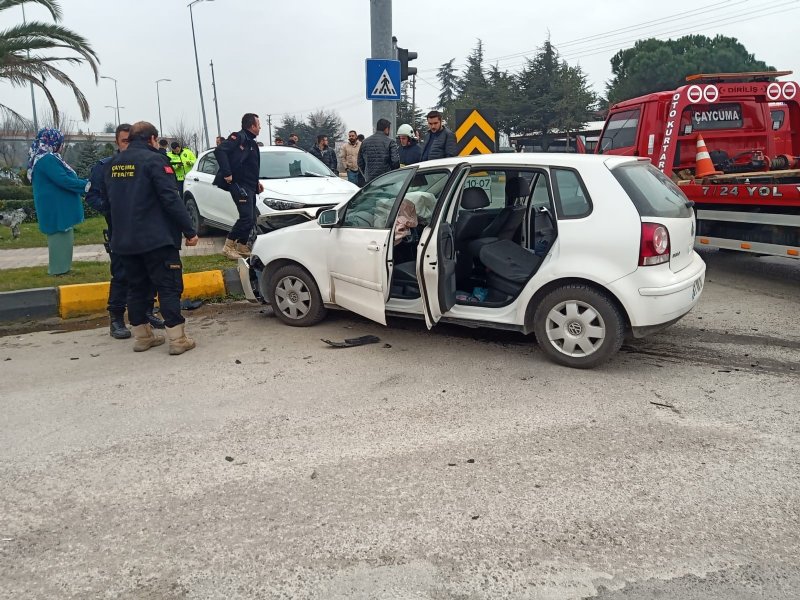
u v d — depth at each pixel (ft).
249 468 12.55
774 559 9.70
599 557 9.78
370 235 19.08
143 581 9.46
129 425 14.52
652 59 143.74
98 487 11.98
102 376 17.61
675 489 11.55
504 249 19.20
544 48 161.99
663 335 20.04
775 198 23.25
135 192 18.10
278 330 21.48
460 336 20.35
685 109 31.35
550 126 155.63
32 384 17.10
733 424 14.02
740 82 31.27
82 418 14.92
